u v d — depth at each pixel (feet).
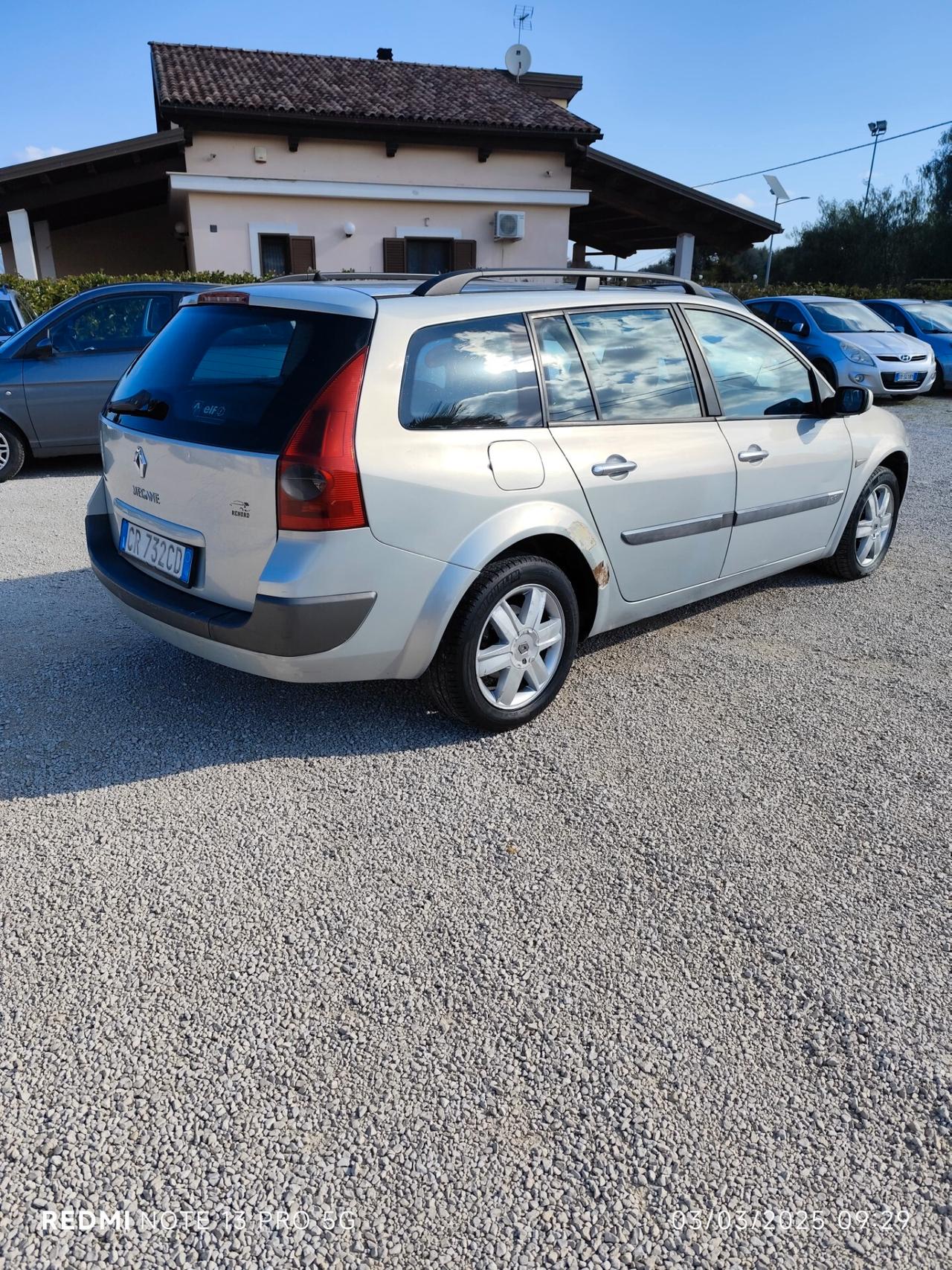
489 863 9.16
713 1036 7.14
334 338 9.80
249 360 10.30
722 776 10.82
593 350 12.09
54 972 7.68
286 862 9.12
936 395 48.85
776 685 13.33
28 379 25.84
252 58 63.26
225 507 9.94
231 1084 6.66
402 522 9.91
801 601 16.99
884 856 9.36
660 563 13.14
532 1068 6.84
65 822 9.70
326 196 56.49
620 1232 5.70
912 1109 6.55
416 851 9.32
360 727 11.81
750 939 8.17
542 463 11.16
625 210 63.57
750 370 14.44
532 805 10.16
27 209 52.47
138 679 13.10
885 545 18.66
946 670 13.94
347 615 9.80
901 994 7.57
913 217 127.65
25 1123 6.33
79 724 11.77
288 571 9.53
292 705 12.39
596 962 7.88
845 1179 6.05
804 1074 6.82
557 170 60.70
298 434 9.43
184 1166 6.06
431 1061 6.88
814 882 8.94
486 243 60.95
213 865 9.05
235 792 10.30
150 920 8.30
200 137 54.29
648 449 12.48
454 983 7.63
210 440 10.04
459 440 10.39
